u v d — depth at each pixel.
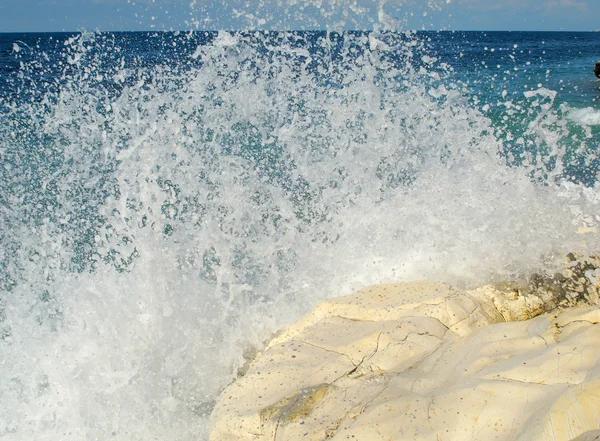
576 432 2.43
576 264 5.13
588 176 8.33
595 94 18.44
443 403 2.98
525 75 14.12
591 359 3.03
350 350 3.88
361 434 2.92
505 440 2.66
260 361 4.00
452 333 4.00
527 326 3.60
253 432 3.34
